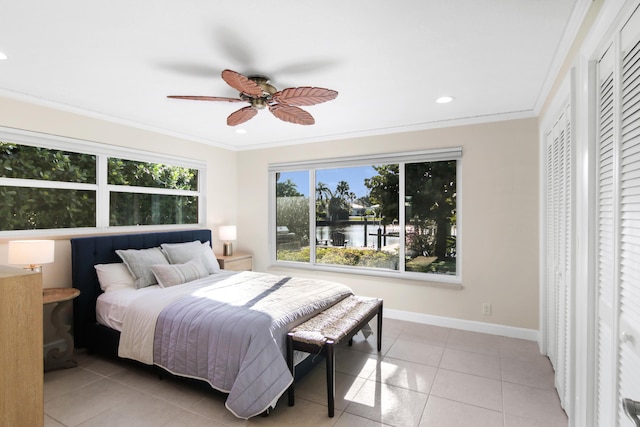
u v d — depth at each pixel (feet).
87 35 6.08
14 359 2.85
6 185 9.21
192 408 7.22
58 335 9.12
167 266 10.77
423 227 12.72
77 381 8.38
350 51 6.68
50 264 9.93
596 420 4.88
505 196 11.09
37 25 5.74
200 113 10.98
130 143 12.00
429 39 6.20
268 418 6.86
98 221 11.21
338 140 14.03
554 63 7.10
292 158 15.12
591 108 4.91
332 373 6.89
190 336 7.52
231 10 5.29
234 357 6.85
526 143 10.78
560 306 7.54
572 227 6.01
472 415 6.95
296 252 15.55
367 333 10.37
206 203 15.03
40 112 9.64
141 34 6.05
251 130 13.24
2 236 9.09
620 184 4.00
